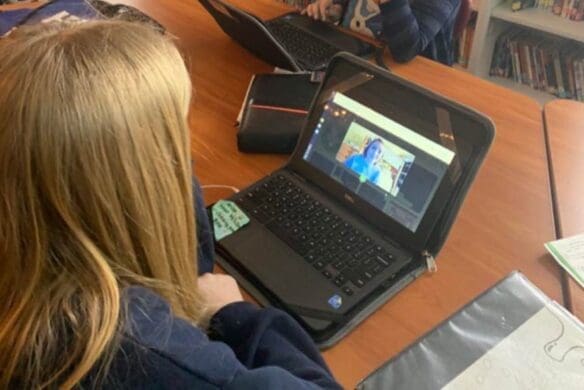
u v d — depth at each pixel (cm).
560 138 115
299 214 91
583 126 119
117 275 48
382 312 79
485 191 102
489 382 68
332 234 87
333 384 62
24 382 44
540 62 237
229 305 67
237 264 85
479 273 85
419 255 84
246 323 65
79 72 45
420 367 70
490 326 75
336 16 163
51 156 43
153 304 48
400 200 86
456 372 70
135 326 45
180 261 55
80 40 47
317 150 97
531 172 106
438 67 143
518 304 78
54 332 44
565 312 76
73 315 44
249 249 86
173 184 51
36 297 45
